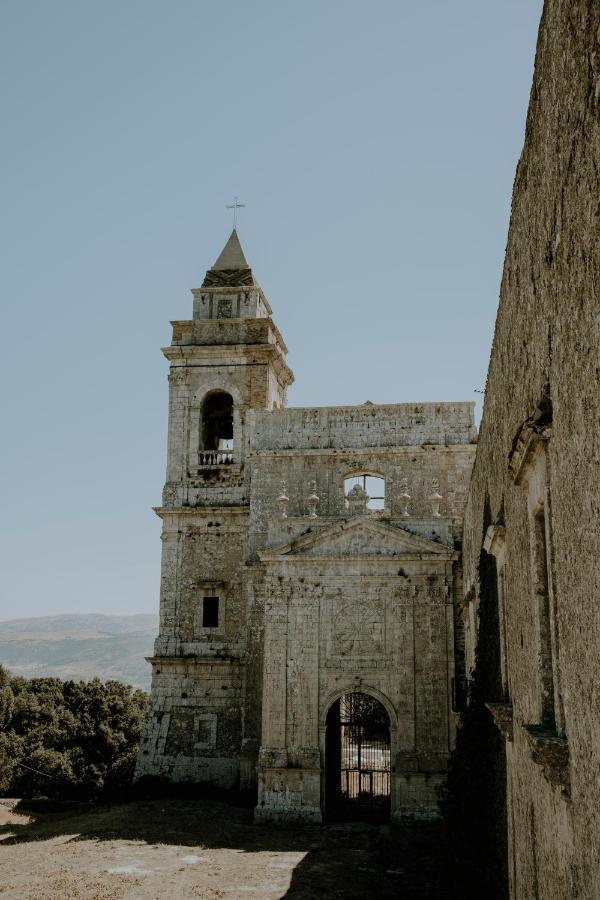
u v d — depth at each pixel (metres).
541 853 11.27
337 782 42.03
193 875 27.70
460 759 25.09
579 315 7.75
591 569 7.49
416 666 37.66
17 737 60.78
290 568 39.41
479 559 23.86
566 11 7.98
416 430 43.62
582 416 7.74
